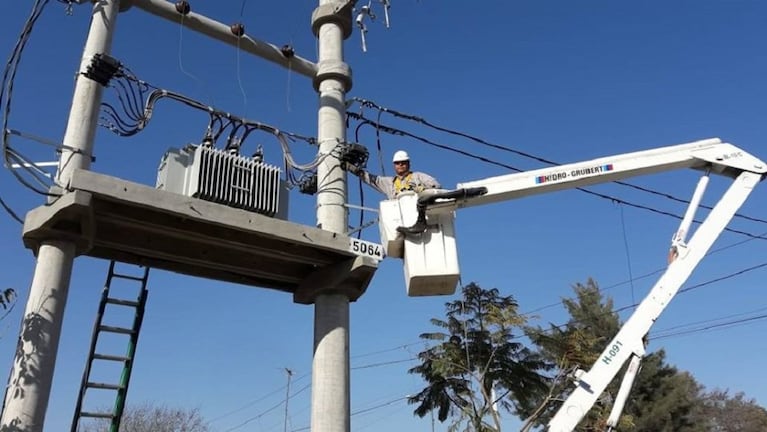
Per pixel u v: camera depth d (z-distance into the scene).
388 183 8.62
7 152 7.55
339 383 9.14
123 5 9.41
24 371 7.06
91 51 8.71
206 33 10.14
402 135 11.46
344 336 9.46
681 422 36.19
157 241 9.12
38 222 7.60
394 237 7.85
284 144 10.18
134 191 7.71
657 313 8.22
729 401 52.56
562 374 19.11
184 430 46.34
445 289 7.93
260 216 8.58
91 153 8.29
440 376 21.17
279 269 10.05
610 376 7.97
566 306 37.25
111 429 8.77
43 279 7.52
